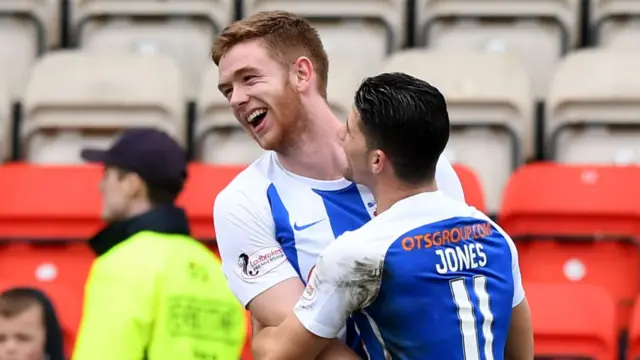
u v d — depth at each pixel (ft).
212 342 41.93
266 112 33.22
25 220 61.93
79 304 53.88
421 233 30.48
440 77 69.00
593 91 68.33
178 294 41.14
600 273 60.03
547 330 53.11
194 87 75.56
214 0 77.30
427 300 30.17
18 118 72.59
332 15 76.18
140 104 69.31
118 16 77.56
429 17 76.79
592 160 67.41
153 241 41.73
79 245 61.41
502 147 67.41
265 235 33.30
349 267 30.19
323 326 30.68
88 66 70.59
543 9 75.46
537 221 61.31
